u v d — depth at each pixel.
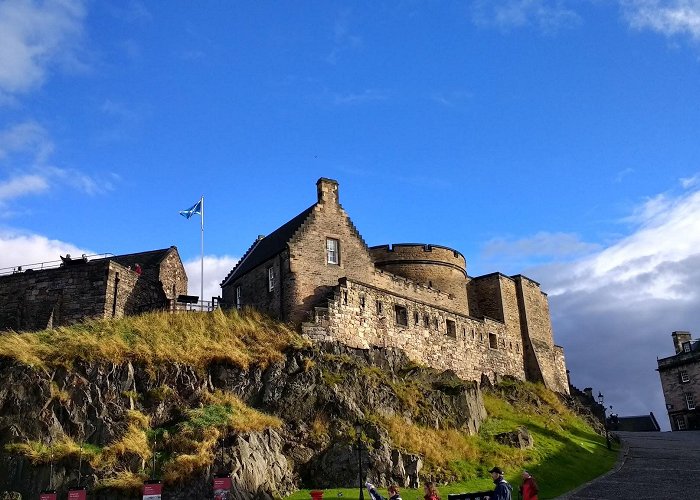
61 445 29.14
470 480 32.88
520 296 60.72
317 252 42.09
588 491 32.34
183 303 44.97
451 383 41.16
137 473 27.89
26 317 43.44
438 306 48.72
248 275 44.88
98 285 43.12
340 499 28.19
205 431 29.33
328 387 34.47
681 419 86.31
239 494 27.23
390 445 32.44
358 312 41.16
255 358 34.97
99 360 32.53
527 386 54.59
